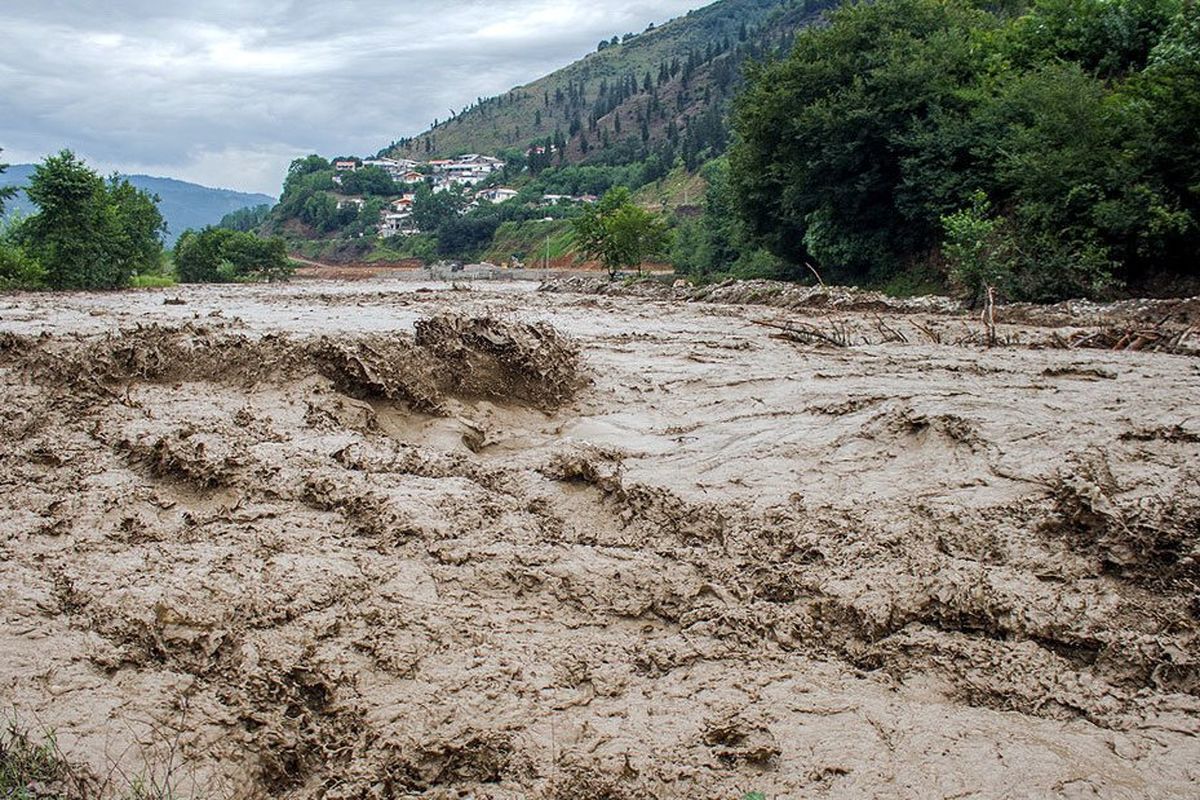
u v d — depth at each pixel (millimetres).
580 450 8797
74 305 24969
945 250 23625
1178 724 4742
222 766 4328
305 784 4383
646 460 8617
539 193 123875
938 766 4395
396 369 10023
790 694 4977
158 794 4086
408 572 6102
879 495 7375
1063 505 6637
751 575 6238
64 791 4070
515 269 83062
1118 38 30422
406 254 114500
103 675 4961
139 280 43469
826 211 32219
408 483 7492
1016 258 22578
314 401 9516
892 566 6145
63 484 7703
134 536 6703
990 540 6473
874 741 4578
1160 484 6973
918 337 16531
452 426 9641
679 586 6066
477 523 6805
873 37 32250
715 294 26062
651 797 4176
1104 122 23734
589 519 7316
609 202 45188
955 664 5238
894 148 30062
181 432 8422
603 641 5488
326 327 16578
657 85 168125
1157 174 22125
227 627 5359
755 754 4402
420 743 4484
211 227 69000
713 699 4910
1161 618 5586
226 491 7465
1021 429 8383
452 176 174375
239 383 10195
